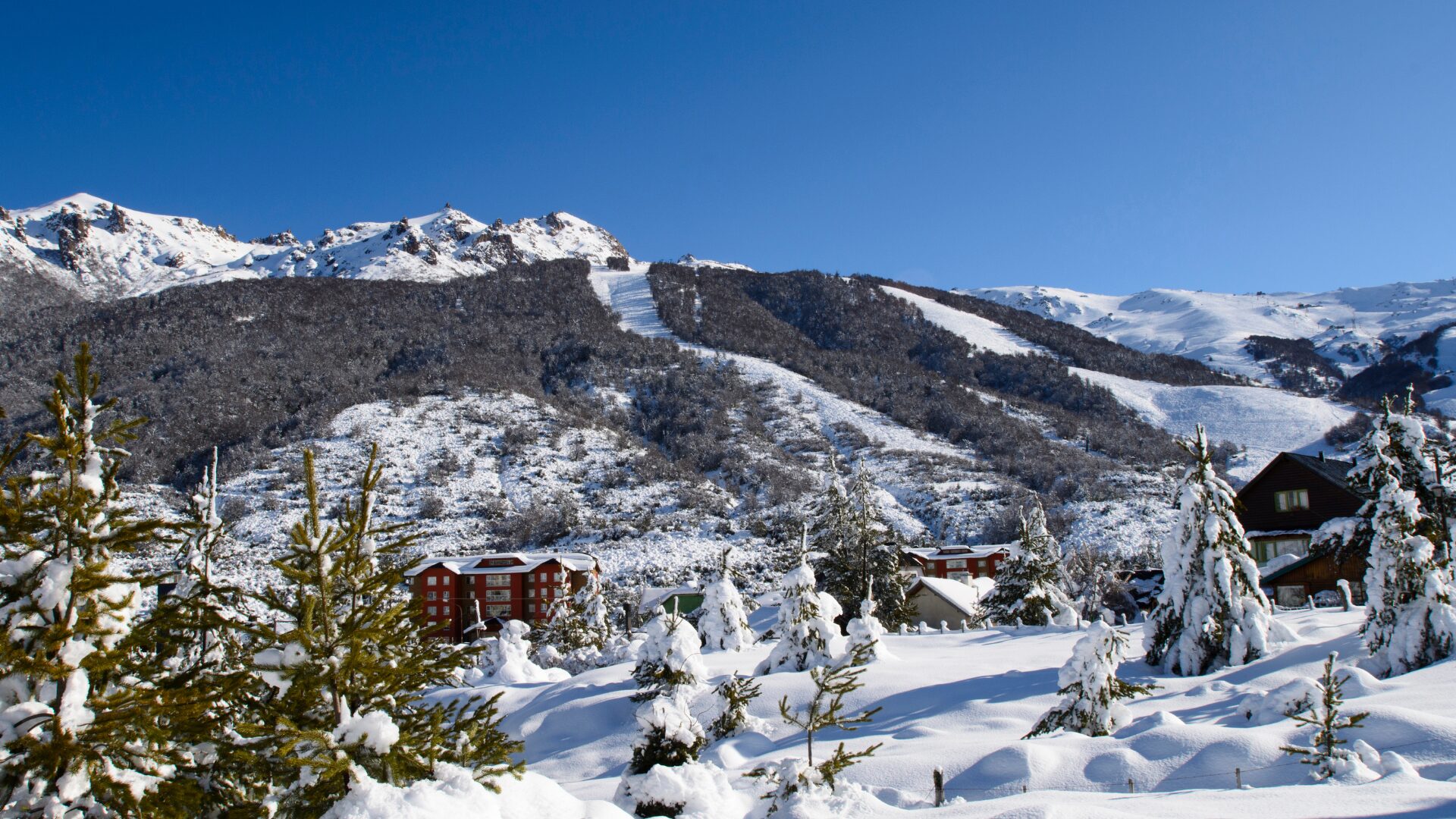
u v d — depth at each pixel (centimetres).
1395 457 2197
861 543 4838
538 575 6831
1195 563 2342
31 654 683
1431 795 1044
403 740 764
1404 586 1994
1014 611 4156
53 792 658
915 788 1495
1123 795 1195
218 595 815
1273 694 1634
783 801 1243
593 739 2445
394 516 8738
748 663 3200
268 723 748
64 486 736
